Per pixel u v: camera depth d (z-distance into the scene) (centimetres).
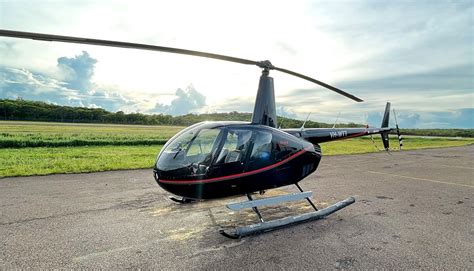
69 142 2034
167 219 525
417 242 436
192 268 344
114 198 655
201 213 567
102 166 1066
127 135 3391
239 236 432
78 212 550
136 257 371
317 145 620
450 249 412
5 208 561
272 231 471
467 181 973
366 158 1667
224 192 459
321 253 391
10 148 1717
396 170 1210
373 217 558
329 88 628
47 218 511
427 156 1883
